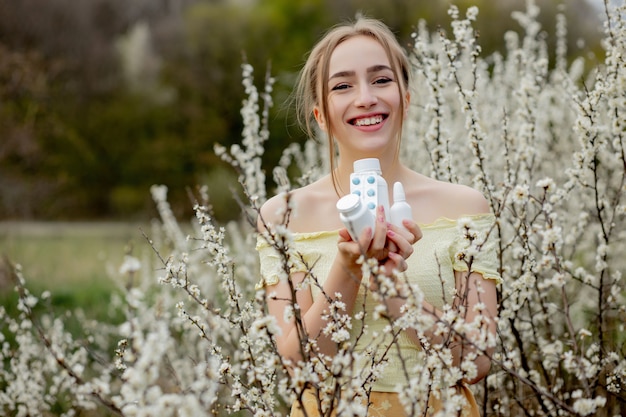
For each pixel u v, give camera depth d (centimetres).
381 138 189
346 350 150
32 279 637
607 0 226
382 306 130
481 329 143
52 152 2058
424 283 179
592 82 396
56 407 329
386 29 202
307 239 190
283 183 136
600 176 321
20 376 289
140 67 2306
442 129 253
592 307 318
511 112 389
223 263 183
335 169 209
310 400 175
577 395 133
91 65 2294
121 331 110
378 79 190
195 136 2180
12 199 1625
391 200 194
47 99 2041
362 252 133
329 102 193
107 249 1032
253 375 148
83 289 654
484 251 181
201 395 120
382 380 174
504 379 265
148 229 1206
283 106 273
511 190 228
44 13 2266
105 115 2219
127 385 112
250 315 178
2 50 1881
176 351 301
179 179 2127
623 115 221
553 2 912
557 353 234
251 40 2198
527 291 228
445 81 247
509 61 397
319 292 181
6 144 1728
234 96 2212
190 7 2475
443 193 194
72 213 1991
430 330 167
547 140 365
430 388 146
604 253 230
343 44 193
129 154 2175
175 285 177
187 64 2280
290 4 2236
